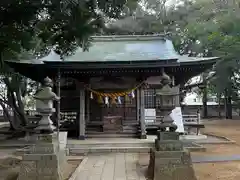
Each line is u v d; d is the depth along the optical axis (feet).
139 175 28.12
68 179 25.99
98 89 54.70
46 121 25.91
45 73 50.90
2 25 27.27
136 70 49.39
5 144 49.47
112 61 46.85
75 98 55.88
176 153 25.82
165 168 25.55
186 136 54.60
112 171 30.12
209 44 73.56
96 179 26.73
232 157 37.24
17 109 65.57
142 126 50.57
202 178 26.81
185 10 81.05
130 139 49.42
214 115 133.59
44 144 25.17
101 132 53.16
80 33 25.30
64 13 23.59
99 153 42.34
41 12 25.80
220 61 79.66
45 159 24.75
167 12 83.97
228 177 27.02
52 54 51.96
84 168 31.68
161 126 27.30
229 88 101.09
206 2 75.97
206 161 34.71
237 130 73.41
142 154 41.14
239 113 134.62
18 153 42.32
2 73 58.23
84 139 49.78
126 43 59.57
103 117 54.85
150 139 49.03
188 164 25.64
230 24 71.36
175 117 53.78
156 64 47.24
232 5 72.84
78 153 42.50
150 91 56.13
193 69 50.75
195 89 116.98
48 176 24.45
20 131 64.08
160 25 84.33
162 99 27.78
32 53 60.95
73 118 56.03
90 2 23.35
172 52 53.93
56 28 25.88
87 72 49.49
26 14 25.11
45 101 25.91
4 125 91.86
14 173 28.30
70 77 51.70
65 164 31.09
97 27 26.55
